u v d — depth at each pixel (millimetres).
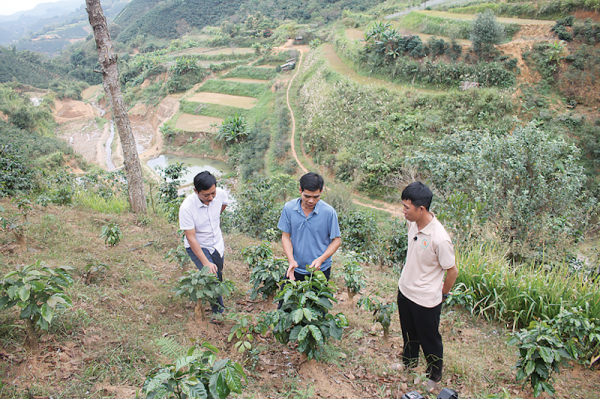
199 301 3645
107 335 3193
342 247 8609
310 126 33469
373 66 34344
